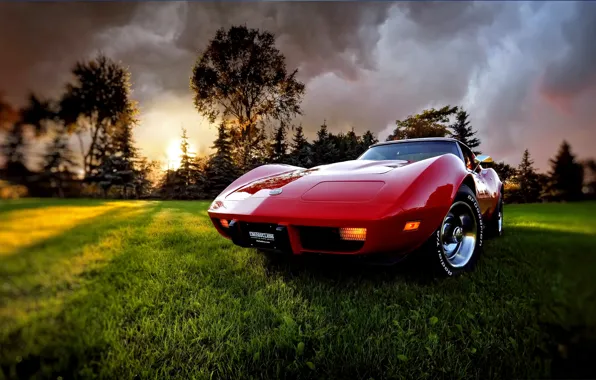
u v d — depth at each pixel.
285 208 1.65
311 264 2.06
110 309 1.22
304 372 1.01
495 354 1.04
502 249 2.28
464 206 1.95
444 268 1.75
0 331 0.94
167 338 1.18
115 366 0.99
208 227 3.12
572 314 0.72
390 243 1.49
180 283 1.67
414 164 1.75
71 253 1.12
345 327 1.26
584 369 0.68
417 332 1.22
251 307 1.44
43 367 0.92
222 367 1.04
